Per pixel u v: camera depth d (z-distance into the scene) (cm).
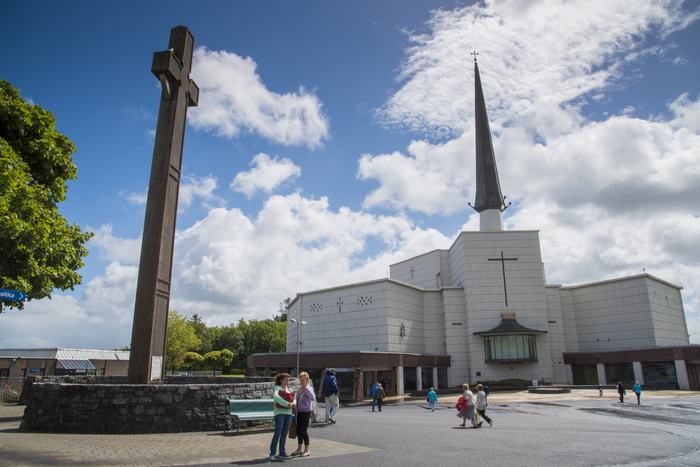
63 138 2131
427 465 959
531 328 5400
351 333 5362
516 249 5644
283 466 933
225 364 9138
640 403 3192
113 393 1395
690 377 4775
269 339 10462
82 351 5284
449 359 5503
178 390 1425
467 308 5512
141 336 1625
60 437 1277
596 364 5372
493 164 6712
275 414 1012
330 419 1803
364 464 960
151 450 1087
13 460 960
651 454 1127
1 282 1720
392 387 4762
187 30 2000
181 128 1920
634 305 5462
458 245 5941
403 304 5412
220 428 1445
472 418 1752
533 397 4000
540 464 986
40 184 2038
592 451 1163
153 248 1700
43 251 1895
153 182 1775
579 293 5950
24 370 4684
